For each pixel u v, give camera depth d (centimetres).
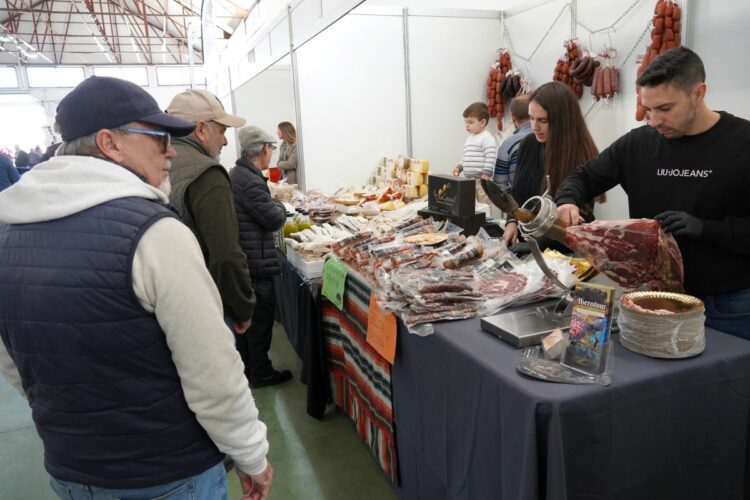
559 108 205
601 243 122
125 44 1648
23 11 1452
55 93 1642
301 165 407
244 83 655
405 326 146
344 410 235
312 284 227
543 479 95
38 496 211
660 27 303
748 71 275
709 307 141
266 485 103
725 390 104
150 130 91
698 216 139
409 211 292
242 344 276
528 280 146
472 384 113
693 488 107
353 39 409
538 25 425
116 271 78
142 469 89
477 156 383
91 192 81
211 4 797
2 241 86
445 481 135
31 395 91
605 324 100
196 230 189
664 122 134
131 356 83
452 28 443
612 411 95
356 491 195
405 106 439
